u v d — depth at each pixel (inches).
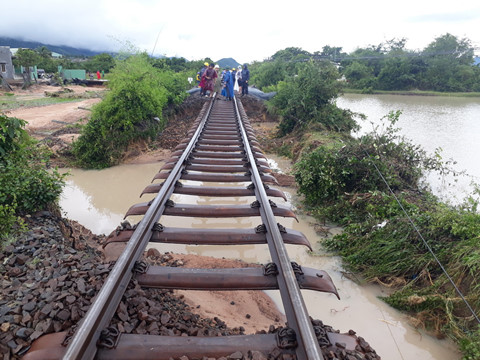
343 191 297.7
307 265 213.5
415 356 145.3
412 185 320.8
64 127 525.0
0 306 112.0
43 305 111.7
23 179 200.4
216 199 301.6
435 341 154.6
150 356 95.0
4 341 98.0
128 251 133.9
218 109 643.5
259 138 538.9
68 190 322.7
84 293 117.6
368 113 898.1
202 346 99.4
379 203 259.6
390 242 210.5
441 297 165.8
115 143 412.8
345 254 221.0
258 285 130.9
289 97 537.0
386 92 1766.7
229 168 287.0
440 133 613.9
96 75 1764.3
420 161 347.6
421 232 207.5
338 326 161.8
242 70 834.8
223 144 388.8
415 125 700.0
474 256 169.0
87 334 91.0
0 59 1242.6
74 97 1005.8
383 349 148.7
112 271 120.3
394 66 1876.2
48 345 95.3
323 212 278.7
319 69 531.2
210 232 168.6
